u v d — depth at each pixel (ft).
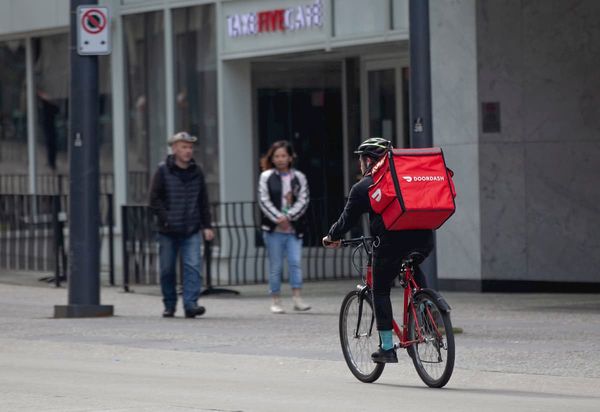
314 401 99.04
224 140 211.61
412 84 137.80
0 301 186.39
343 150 216.54
